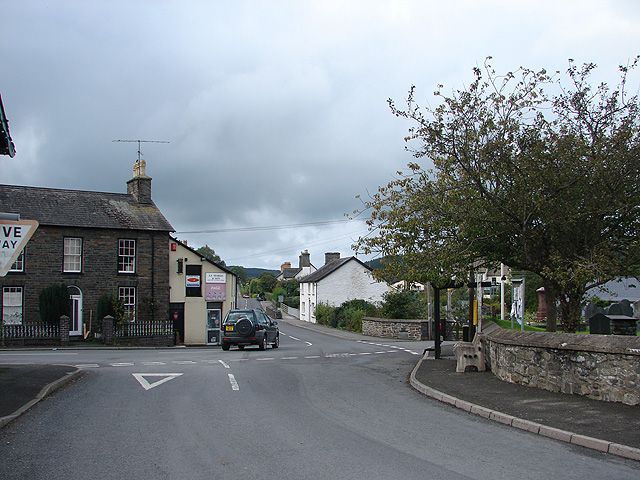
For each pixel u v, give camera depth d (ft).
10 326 109.81
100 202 129.59
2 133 40.70
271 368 62.08
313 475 22.94
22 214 118.32
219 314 138.21
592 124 47.42
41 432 30.73
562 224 47.73
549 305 53.98
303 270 363.35
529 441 29.14
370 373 57.93
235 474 23.11
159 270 129.29
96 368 62.13
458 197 50.49
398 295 146.30
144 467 24.17
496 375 50.55
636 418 32.48
